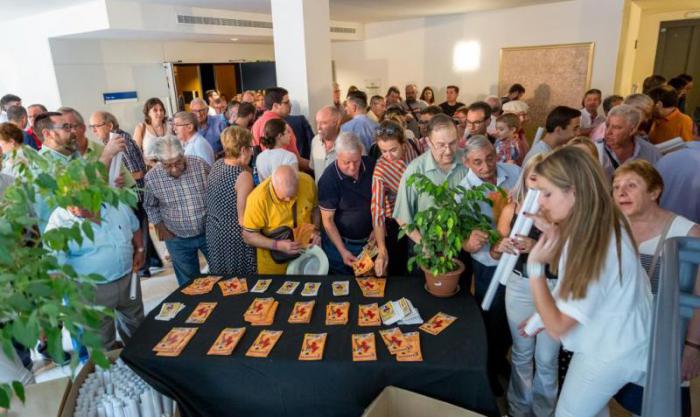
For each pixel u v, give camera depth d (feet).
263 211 7.15
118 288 7.01
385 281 6.66
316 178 11.77
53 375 8.02
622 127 7.93
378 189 7.41
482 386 4.73
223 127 15.66
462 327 5.39
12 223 2.94
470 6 21.63
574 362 4.69
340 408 5.09
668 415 1.76
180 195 8.47
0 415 4.93
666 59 28.19
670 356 1.90
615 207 3.96
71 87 18.90
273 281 6.84
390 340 5.17
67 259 6.46
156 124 13.58
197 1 16.98
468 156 6.49
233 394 5.19
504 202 6.59
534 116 23.79
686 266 2.37
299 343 5.26
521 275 5.73
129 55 20.93
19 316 2.64
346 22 26.30
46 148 7.29
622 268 3.96
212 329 5.62
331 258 8.39
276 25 13.74
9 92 20.61
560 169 3.90
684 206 6.73
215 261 8.23
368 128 11.95
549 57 22.65
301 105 14.03
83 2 15.69
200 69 24.38
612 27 20.81
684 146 7.02
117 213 6.84
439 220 5.61
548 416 6.11
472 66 25.09
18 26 18.84
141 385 5.28
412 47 26.78
